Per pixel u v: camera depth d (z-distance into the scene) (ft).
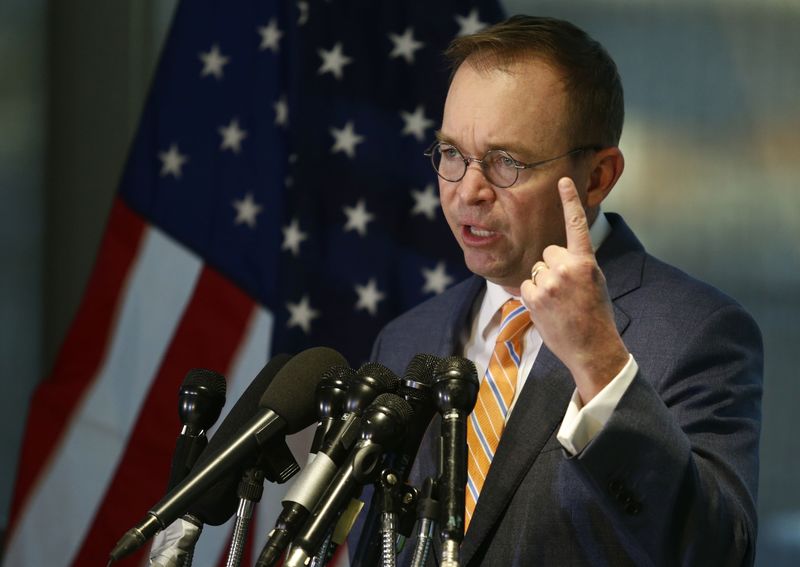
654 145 33.65
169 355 34.68
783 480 32.60
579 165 18.29
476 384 13.82
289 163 34.24
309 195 33.60
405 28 34.12
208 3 35.99
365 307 33.30
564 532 17.26
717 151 33.24
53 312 39.09
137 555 34.40
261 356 34.14
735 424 17.21
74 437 35.27
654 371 17.66
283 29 35.24
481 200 17.83
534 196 17.81
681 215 33.40
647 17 33.99
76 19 38.93
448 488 12.86
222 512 14.92
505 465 17.92
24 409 38.14
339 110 33.94
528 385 18.40
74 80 38.99
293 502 12.96
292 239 33.45
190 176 35.50
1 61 36.86
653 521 14.97
